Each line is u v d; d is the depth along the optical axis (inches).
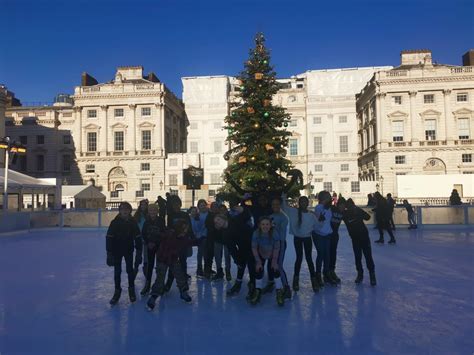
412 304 285.6
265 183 317.1
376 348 203.9
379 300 297.3
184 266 352.8
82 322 255.9
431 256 509.4
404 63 2536.9
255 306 286.0
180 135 2834.6
